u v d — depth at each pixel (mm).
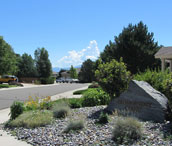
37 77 66938
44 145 4949
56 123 7031
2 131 6512
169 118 6895
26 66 65938
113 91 8250
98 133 5551
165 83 6500
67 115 7961
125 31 24859
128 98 7934
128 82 8023
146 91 7387
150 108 7145
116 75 8141
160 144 4562
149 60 23375
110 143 4816
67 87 36688
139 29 24875
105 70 8328
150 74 10133
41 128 6520
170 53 16844
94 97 10969
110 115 7504
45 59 69500
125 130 5043
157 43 25219
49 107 9844
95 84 25203
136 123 5242
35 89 30594
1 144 5168
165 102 7145
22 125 6910
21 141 5414
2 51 37156
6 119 8883
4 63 37250
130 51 23219
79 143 4895
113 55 24391
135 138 4984
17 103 7867
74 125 6008
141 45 23500
